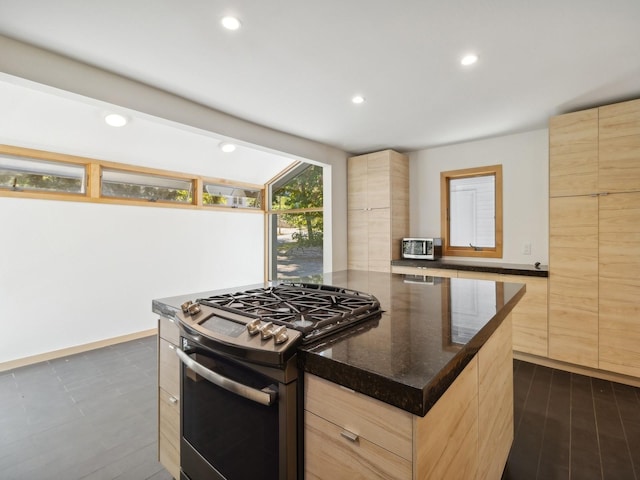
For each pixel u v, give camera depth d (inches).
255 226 209.6
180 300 62.6
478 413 44.3
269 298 55.1
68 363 122.8
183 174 170.2
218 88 96.3
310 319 41.8
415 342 36.2
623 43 74.1
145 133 138.1
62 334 130.6
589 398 94.3
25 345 121.9
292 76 89.5
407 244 157.9
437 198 162.4
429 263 144.6
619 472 64.6
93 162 138.4
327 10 63.3
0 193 117.2
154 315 159.0
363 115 118.6
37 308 124.9
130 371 115.4
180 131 143.9
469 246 155.8
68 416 86.9
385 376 27.0
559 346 112.3
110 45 74.5
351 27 68.6
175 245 168.4
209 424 46.1
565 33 70.4
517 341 121.3
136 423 83.8
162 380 61.7
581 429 79.3
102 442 76.3
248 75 88.7
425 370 28.2
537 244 136.1
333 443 32.0
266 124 126.8
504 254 143.9
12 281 119.6
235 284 197.2
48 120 115.4
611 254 103.0
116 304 146.3
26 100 106.1
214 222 186.4
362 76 89.8
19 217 121.3
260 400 34.5
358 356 31.8
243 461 39.8
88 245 138.1
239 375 39.7
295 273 202.8
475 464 42.9
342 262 167.5
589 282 106.7
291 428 34.2
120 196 149.6
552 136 112.4
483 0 60.3
